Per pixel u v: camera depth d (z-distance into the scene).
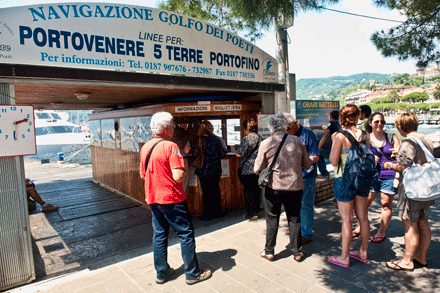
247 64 5.04
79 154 22.22
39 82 3.11
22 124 3.00
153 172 2.87
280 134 3.26
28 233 3.17
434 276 2.98
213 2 9.37
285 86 5.70
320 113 8.16
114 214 5.98
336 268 3.21
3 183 2.98
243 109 5.41
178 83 4.11
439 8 6.63
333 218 4.81
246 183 4.73
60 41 3.21
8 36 2.92
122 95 5.38
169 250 3.83
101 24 3.47
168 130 3.03
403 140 3.08
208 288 2.91
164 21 3.99
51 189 8.84
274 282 2.97
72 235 4.92
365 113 4.30
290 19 5.41
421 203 2.97
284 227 4.46
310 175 3.77
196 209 5.45
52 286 3.03
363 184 3.06
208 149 4.84
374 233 4.14
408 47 7.23
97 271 3.32
